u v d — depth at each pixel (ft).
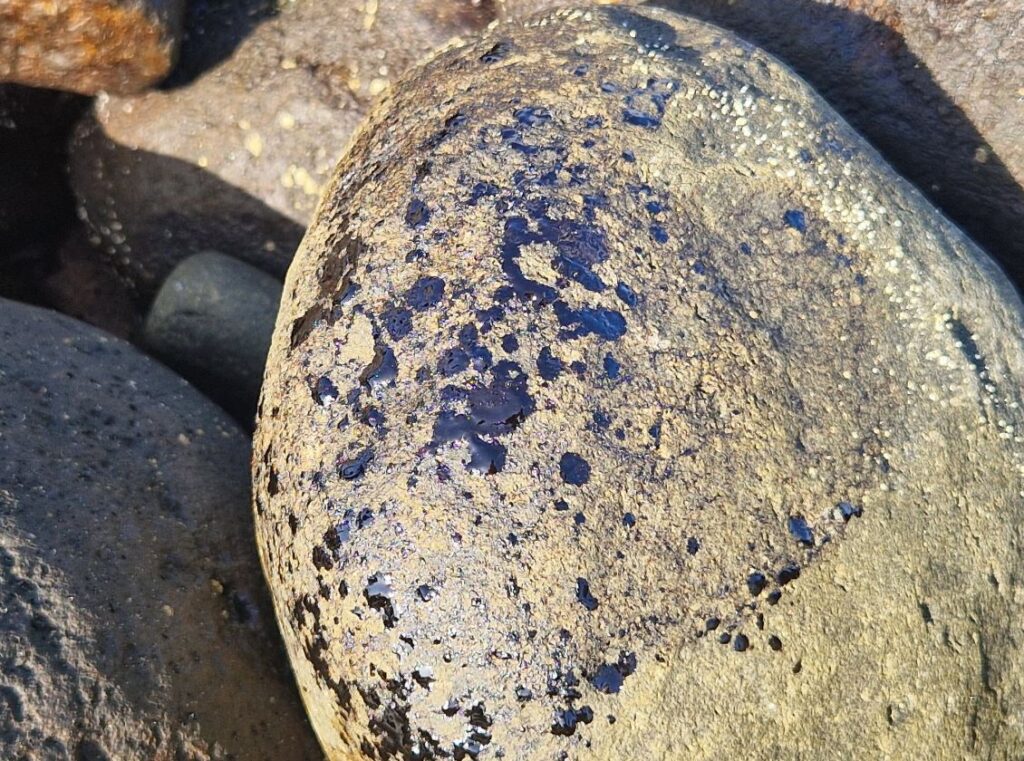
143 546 1.39
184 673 1.31
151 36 1.90
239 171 2.06
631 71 1.38
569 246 1.22
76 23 1.82
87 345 1.66
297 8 2.06
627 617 1.09
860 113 1.74
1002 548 1.23
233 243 2.15
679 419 1.14
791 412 1.17
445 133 1.35
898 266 1.30
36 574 1.26
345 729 1.22
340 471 1.19
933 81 1.66
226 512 1.52
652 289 1.20
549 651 1.09
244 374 1.92
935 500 1.20
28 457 1.39
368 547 1.15
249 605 1.44
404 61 1.99
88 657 1.24
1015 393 1.29
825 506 1.15
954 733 1.18
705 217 1.27
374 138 1.44
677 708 1.09
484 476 1.13
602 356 1.16
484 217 1.25
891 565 1.16
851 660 1.13
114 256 2.30
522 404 1.14
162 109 2.09
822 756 1.12
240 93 2.05
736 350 1.19
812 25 1.70
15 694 1.17
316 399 1.24
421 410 1.17
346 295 1.27
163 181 2.12
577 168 1.28
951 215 1.78
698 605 1.10
